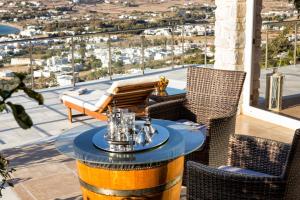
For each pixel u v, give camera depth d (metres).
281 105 6.67
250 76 6.39
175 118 4.55
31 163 4.75
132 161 2.71
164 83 5.88
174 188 2.95
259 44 6.48
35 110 7.19
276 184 2.51
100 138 3.12
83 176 2.89
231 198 2.61
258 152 3.22
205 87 4.55
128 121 3.02
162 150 2.88
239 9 6.14
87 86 8.77
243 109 6.53
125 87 5.23
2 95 1.17
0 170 1.72
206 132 3.77
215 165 3.87
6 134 5.93
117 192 2.77
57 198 3.88
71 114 6.41
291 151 2.47
